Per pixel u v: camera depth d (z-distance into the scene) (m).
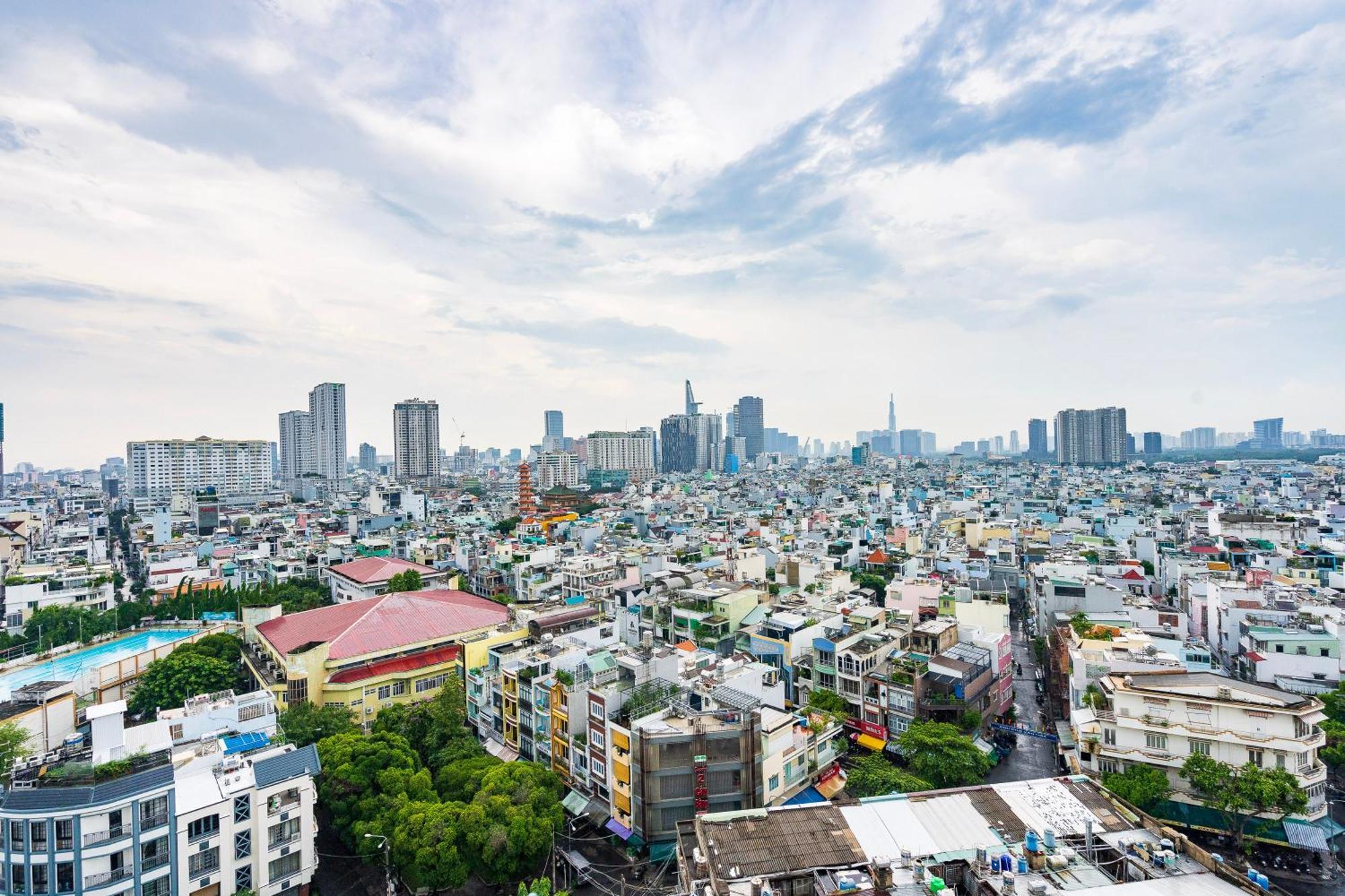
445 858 60.94
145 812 56.53
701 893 46.69
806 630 106.81
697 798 67.81
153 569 185.62
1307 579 139.12
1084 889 44.84
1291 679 93.25
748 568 160.12
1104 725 75.50
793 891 47.34
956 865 48.50
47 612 138.00
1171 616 115.38
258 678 109.25
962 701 86.44
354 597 161.50
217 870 60.03
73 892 53.53
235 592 162.25
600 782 75.31
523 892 58.56
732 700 75.00
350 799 71.12
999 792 58.03
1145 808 70.44
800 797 75.88
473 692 100.19
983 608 118.69
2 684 109.75
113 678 114.06
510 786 68.88
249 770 64.50
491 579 177.00
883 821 53.66
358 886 68.81
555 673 84.25
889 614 118.12
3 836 53.97
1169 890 44.69
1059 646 104.44
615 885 65.94
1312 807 67.88
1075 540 194.12
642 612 128.88
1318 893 63.84
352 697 101.88
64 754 62.50
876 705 91.81
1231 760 69.69
